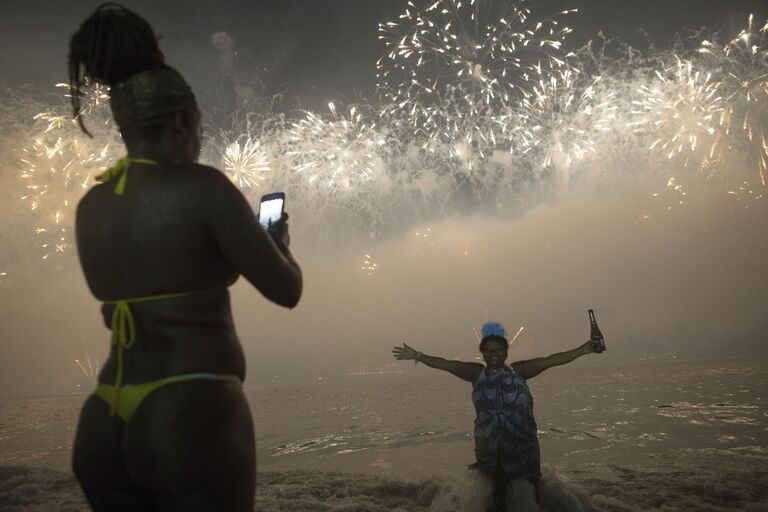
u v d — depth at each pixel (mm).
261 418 12188
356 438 8398
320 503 3975
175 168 1515
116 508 1502
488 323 4355
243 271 1502
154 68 1592
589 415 9562
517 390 4180
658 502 3990
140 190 1482
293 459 7043
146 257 1442
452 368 4469
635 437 7266
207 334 1464
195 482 1377
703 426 7887
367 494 4516
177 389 1399
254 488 1497
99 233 1498
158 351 1436
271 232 1691
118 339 1471
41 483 5270
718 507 3846
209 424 1402
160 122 1555
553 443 7160
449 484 4270
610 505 3861
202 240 1463
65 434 11242
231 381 1487
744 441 6699
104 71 1554
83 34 1548
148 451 1379
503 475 4070
